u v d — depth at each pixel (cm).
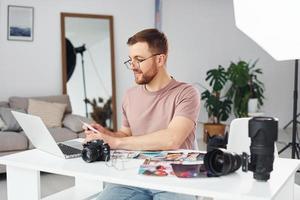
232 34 632
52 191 359
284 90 682
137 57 189
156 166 158
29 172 184
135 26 576
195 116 194
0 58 500
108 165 165
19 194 188
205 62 620
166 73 201
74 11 538
